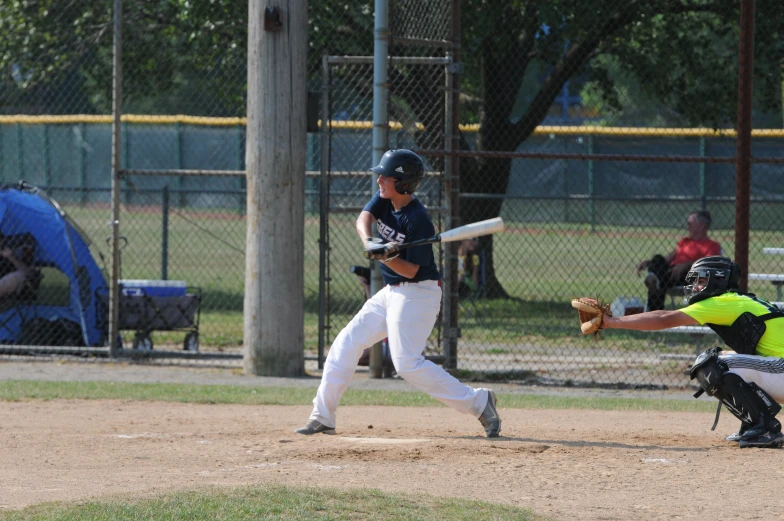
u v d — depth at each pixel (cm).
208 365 3944
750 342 2270
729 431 2611
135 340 4228
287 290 3725
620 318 2214
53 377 3625
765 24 4578
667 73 5619
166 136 10912
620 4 5181
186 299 4181
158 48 5359
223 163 10788
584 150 9656
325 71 3738
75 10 5306
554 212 9806
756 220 8975
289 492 1723
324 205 3809
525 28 5272
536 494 1806
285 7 3628
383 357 3719
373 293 3572
